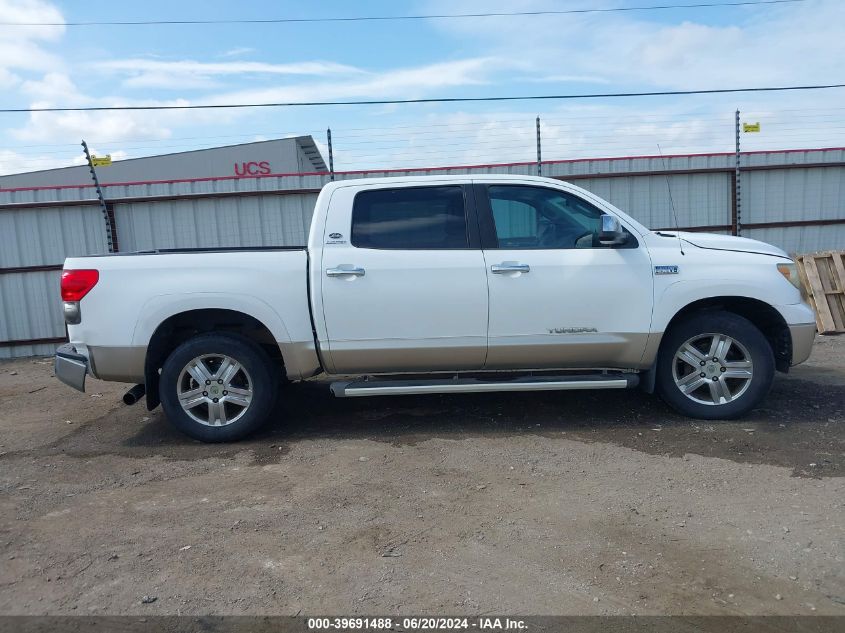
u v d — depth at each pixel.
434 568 3.25
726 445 4.88
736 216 10.73
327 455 4.89
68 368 5.13
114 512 3.99
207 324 5.41
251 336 5.48
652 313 5.14
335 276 5.06
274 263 5.11
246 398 5.20
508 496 4.08
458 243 5.19
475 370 5.29
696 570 3.20
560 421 5.55
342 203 5.21
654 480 4.28
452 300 5.08
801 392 6.27
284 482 4.39
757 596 2.97
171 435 5.54
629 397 6.17
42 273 10.29
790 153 10.75
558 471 4.47
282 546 3.50
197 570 3.27
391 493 4.16
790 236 10.91
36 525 3.83
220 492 4.25
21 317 10.30
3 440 5.59
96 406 6.73
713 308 5.50
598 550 3.40
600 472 4.43
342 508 3.95
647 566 3.24
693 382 5.38
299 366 5.16
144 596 3.05
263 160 23.09
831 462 4.50
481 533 3.61
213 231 10.46
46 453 5.20
